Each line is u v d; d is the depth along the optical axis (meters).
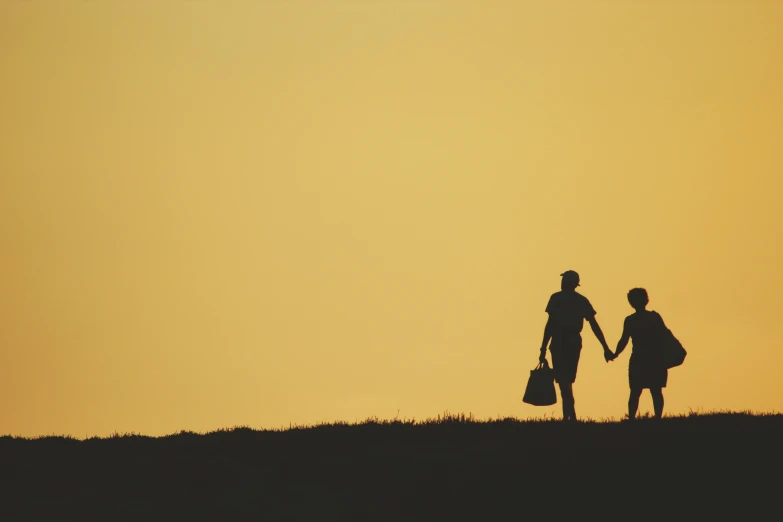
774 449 67.56
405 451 74.69
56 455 79.00
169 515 64.19
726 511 60.31
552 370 78.19
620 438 70.88
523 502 62.84
